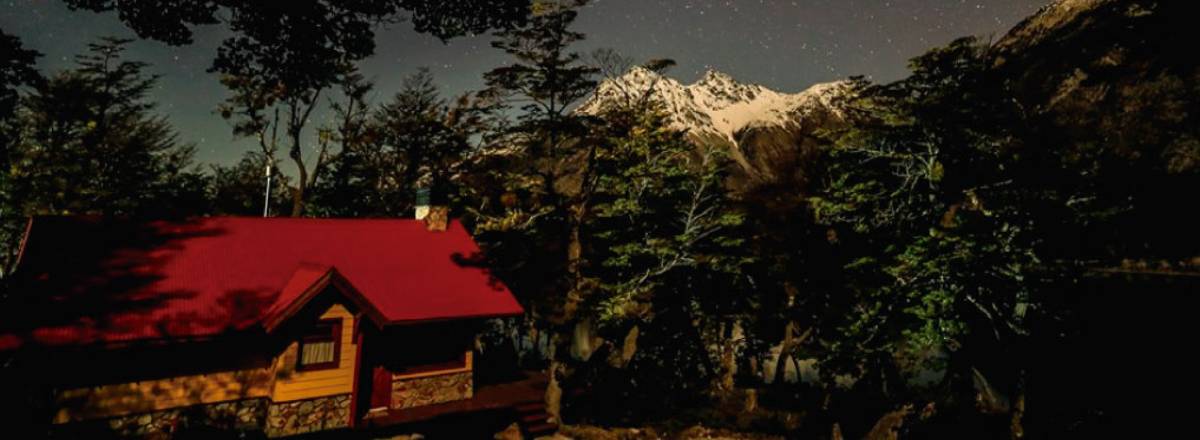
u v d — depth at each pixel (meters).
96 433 14.46
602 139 25.59
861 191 22.70
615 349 26.89
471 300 19.97
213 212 39.22
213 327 15.59
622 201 25.12
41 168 32.56
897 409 22.81
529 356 37.47
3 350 13.12
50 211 31.77
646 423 23.23
